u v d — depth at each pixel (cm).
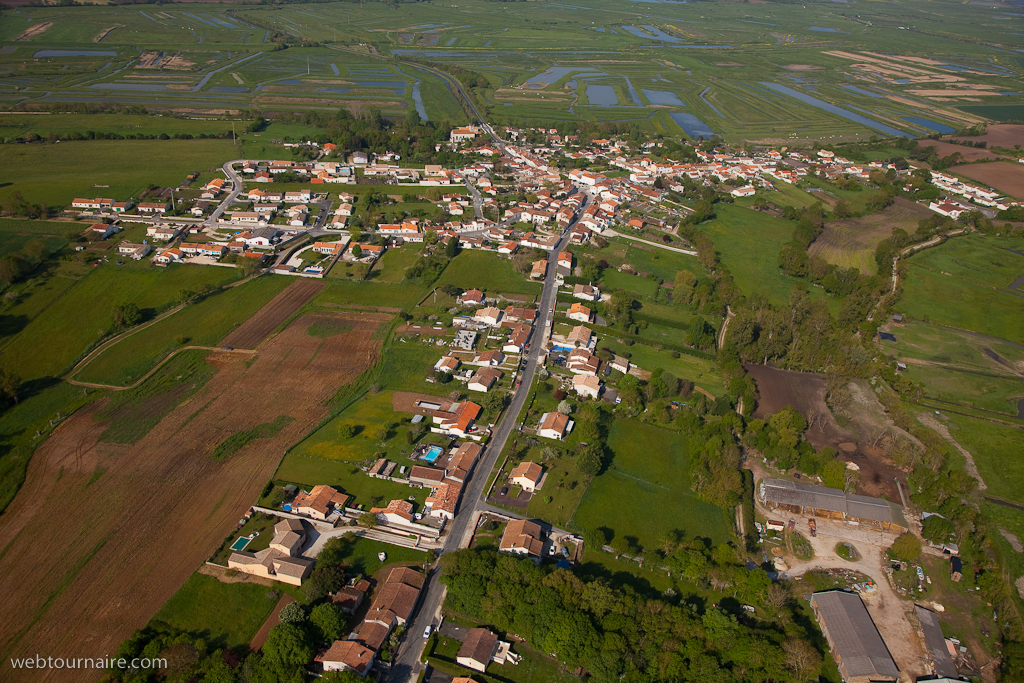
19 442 15725
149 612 11700
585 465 15238
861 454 17000
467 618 12025
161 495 14250
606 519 14375
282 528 13250
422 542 13475
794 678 10856
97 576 12312
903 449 16612
